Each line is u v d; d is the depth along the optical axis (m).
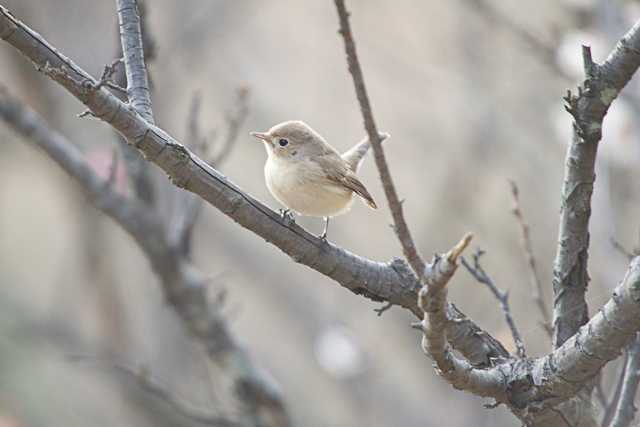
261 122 14.73
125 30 5.59
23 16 11.93
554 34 11.38
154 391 9.34
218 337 10.20
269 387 10.14
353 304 14.77
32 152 13.80
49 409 13.77
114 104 5.04
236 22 14.73
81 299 14.43
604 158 9.68
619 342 5.11
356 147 8.70
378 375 13.67
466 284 12.51
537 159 13.70
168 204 11.02
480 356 6.00
